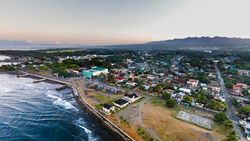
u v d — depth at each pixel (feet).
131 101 233.76
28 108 225.15
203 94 253.44
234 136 142.61
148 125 168.66
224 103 220.43
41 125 180.45
